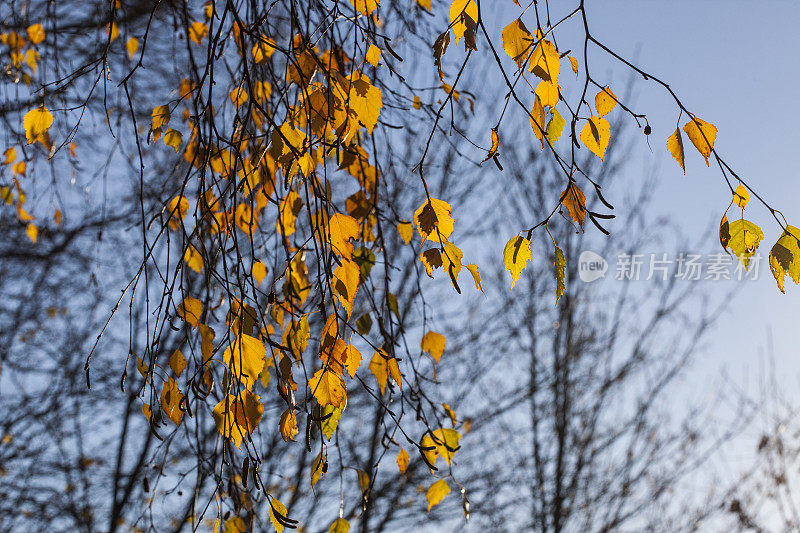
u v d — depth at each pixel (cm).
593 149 119
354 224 128
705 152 120
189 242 133
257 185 174
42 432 459
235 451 184
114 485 398
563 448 612
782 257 116
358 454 508
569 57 132
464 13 120
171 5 218
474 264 142
